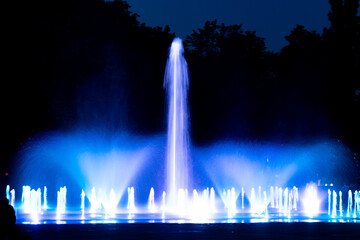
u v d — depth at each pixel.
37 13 51.72
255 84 68.12
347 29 68.50
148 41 62.69
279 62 69.94
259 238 19.22
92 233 20.62
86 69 53.62
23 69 50.28
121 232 21.08
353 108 64.69
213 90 65.62
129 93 57.75
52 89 51.44
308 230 22.38
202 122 64.25
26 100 50.31
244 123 65.19
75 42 52.53
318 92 65.56
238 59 68.69
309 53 67.69
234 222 26.48
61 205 47.66
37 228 22.59
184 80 47.34
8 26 49.78
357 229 22.94
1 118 49.59
